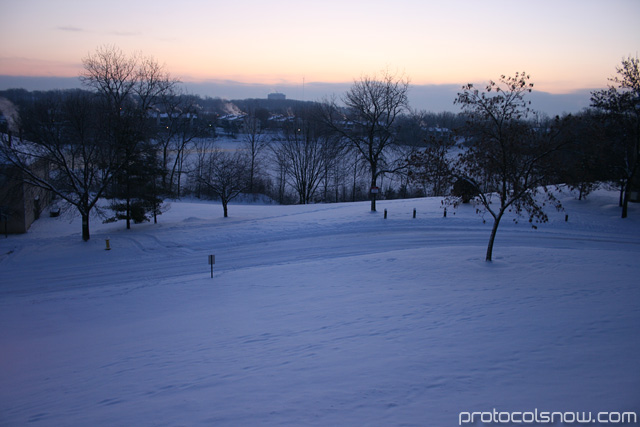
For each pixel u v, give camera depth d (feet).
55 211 122.42
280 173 202.49
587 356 25.55
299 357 27.50
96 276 64.59
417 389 21.36
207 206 141.18
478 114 57.47
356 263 63.10
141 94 155.43
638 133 102.89
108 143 96.12
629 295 41.70
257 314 40.78
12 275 65.87
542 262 59.67
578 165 68.59
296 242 82.84
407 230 90.68
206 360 28.37
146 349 32.48
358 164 201.77
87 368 29.27
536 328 31.65
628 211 108.37
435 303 40.63
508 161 57.21
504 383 21.84
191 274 63.98
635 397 19.70
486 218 100.58
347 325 34.81
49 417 20.80
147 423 18.93
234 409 19.92
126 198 98.32
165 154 176.04
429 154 59.62
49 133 90.17
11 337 39.45
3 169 88.53
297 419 18.47
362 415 18.62
